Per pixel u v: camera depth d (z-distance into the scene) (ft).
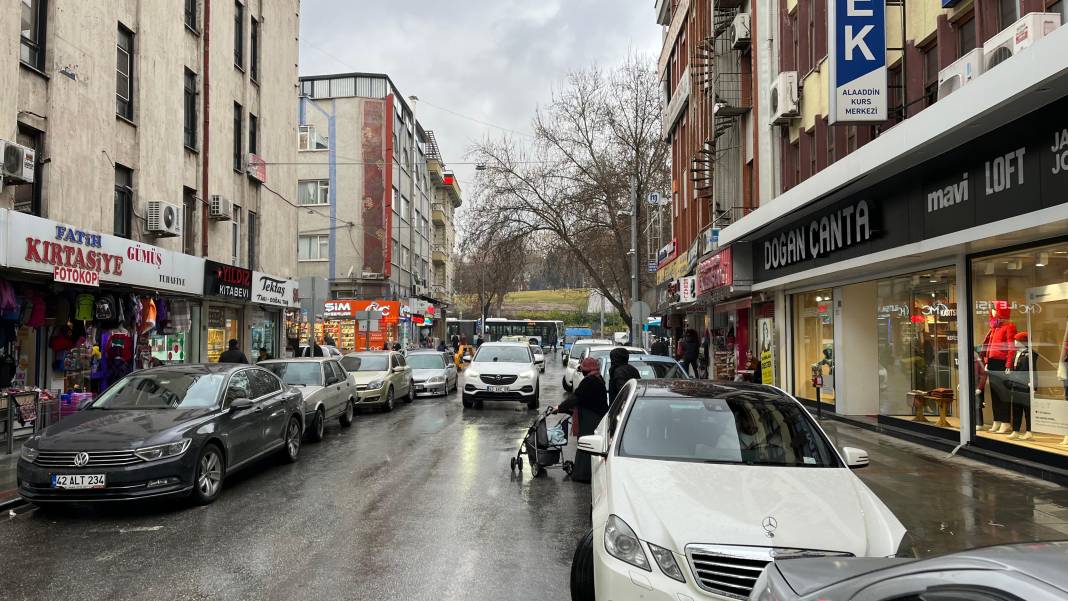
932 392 36.94
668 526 13.00
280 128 78.89
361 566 18.21
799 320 56.39
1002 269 31.19
